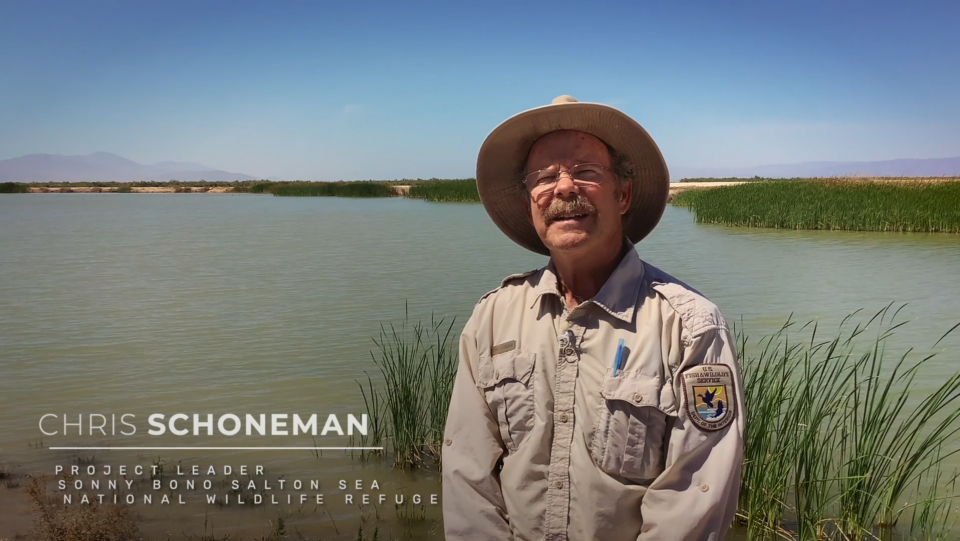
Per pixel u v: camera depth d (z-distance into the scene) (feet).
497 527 7.25
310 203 180.86
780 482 14.70
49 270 53.62
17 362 27.32
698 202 104.58
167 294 42.32
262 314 35.88
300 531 14.53
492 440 7.47
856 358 25.79
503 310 7.73
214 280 47.67
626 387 6.76
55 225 103.35
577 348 7.11
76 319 35.24
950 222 75.66
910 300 37.96
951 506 14.89
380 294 41.06
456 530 7.35
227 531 14.46
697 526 6.42
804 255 58.13
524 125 7.82
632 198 8.30
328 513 15.37
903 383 22.62
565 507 6.87
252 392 23.47
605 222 7.41
